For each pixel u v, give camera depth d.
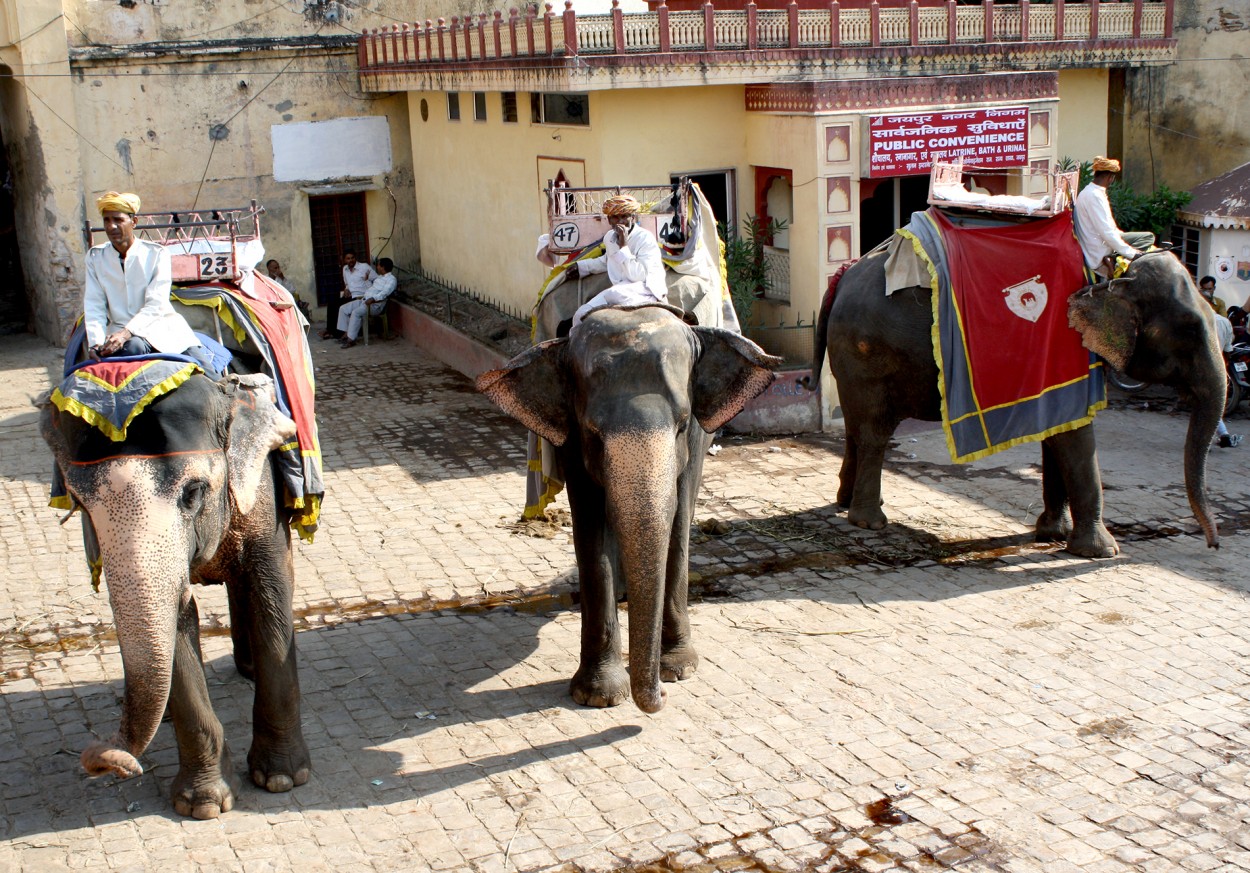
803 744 6.31
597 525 6.64
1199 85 16.39
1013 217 9.17
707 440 6.98
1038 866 5.26
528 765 6.15
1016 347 8.88
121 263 5.57
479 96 16.06
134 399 4.80
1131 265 8.75
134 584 4.57
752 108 13.20
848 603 8.17
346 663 7.37
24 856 5.39
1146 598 8.14
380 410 13.87
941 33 13.41
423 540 9.57
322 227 19.33
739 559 9.04
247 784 5.99
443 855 5.40
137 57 17.55
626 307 6.16
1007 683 6.95
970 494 10.53
